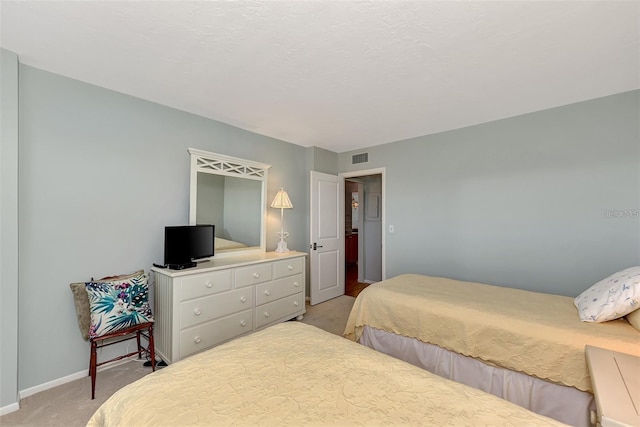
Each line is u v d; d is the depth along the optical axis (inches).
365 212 207.9
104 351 86.9
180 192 106.5
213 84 86.4
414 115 112.3
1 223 67.1
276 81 84.3
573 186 100.7
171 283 84.5
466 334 69.0
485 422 31.5
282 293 120.0
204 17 56.9
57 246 79.2
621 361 43.6
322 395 36.4
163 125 101.8
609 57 71.4
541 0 52.0
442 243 132.4
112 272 89.3
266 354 47.6
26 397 72.4
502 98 96.4
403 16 56.4
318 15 56.1
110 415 35.5
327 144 158.1
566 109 102.0
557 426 30.8
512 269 113.3
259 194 134.7
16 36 63.1
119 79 83.4
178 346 84.3
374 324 87.7
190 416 32.3
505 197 115.3
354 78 82.4
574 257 100.4
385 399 35.6
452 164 129.9
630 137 91.0
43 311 76.5
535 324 62.1
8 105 68.4
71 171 81.9
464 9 54.4
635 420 29.9
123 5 53.6
